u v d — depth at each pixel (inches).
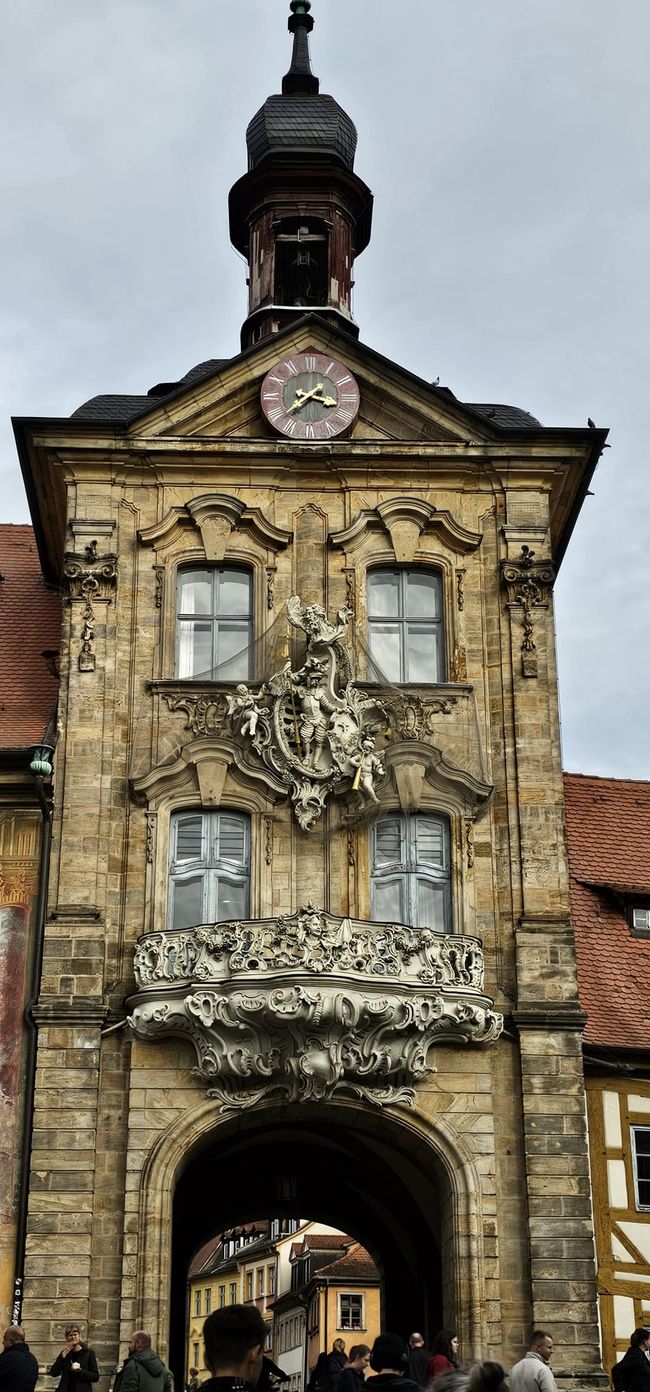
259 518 1434.5
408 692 1389.0
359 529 1434.5
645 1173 1360.7
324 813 1349.7
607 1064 1370.6
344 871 1334.9
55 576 1648.6
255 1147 1524.4
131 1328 1204.5
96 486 1435.8
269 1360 1286.9
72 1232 1223.5
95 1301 1216.2
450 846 1357.0
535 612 1422.2
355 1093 1272.1
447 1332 986.1
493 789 1368.1
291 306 1631.4
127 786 1348.4
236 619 1421.0
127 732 1369.3
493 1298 1237.1
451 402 1462.8
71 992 1280.8
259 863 1331.2
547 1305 1232.8
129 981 1296.8
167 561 1422.2
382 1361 518.9
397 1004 1248.2
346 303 1640.0
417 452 1449.3
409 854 1354.6
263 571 1425.9
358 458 1449.3
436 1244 1469.0
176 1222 1599.4
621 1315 1316.4
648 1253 1337.4
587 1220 1256.2
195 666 1405.0
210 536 1428.4
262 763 1350.9
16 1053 1295.5
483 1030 1282.0
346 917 1262.3
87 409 1466.5
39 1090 1256.2
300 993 1228.5
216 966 1251.2
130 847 1333.7
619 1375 1018.7
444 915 1344.7
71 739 1354.6
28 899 1338.6
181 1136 1256.8
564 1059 1296.8
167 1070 1269.7
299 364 1481.3
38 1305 1205.7
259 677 1389.0
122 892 1322.6
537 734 1384.1
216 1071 1251.2
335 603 1418.6
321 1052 1247.5
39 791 1332.4
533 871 1344.7
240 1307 385.4
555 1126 1278.3
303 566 1428.4
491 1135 1277.1
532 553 1437.0
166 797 1342.3
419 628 1432.1
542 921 1330.0
